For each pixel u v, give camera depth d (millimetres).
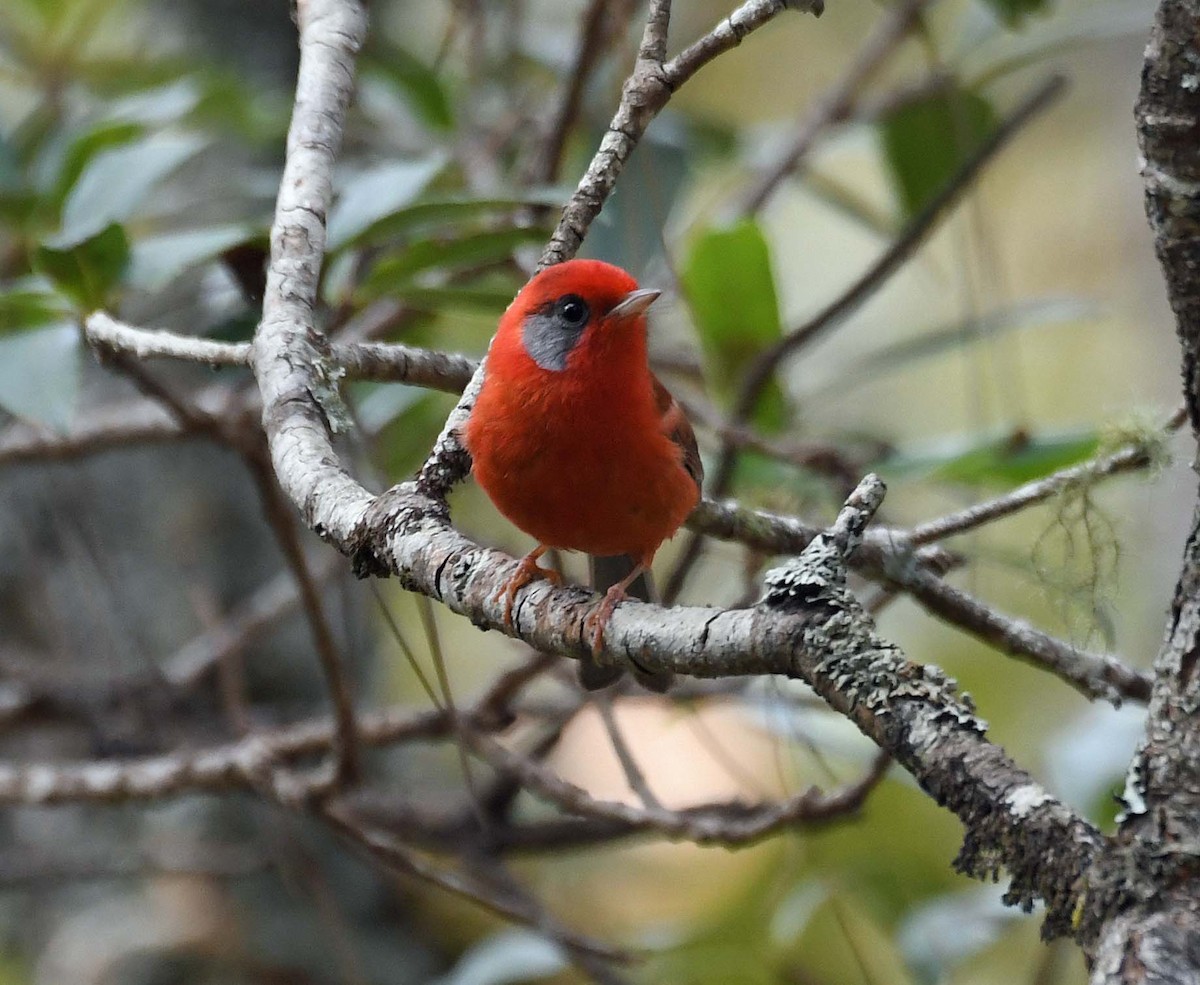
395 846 9672
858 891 11062
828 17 17594
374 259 9758
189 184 12898
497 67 13750
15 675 11500
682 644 4535
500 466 6910
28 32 12938
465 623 16016
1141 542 13219
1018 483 9273
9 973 11836
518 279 10883
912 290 17562
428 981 12484
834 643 4109
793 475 9789
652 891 15125
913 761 3855
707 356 10367
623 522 7207
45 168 10180
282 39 14117
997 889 9930
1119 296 17875
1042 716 15023
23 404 7410
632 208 10000
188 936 11914
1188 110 4172
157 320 12156
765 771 14375
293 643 13125
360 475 10055
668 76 6445
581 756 14672
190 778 9789
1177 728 3873
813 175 12617
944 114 12000
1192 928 3422
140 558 12500
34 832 12234
